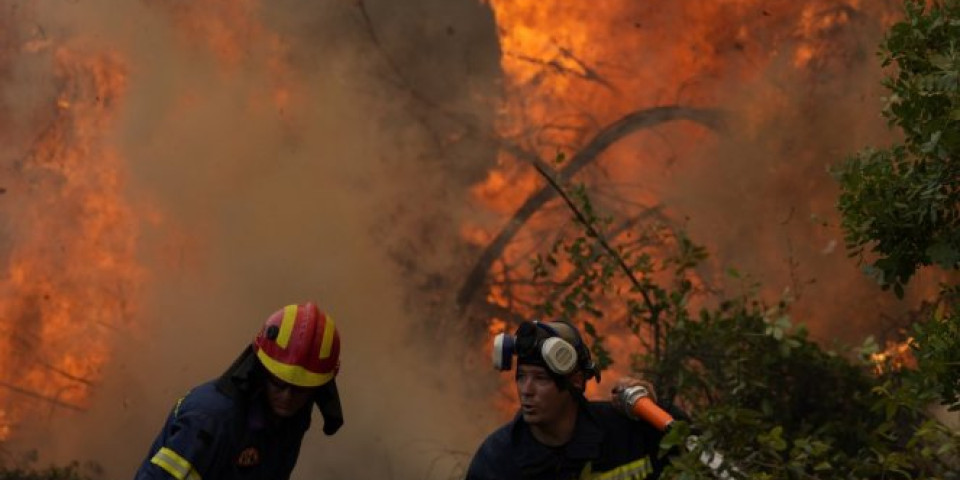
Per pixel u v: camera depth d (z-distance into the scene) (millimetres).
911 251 3826
